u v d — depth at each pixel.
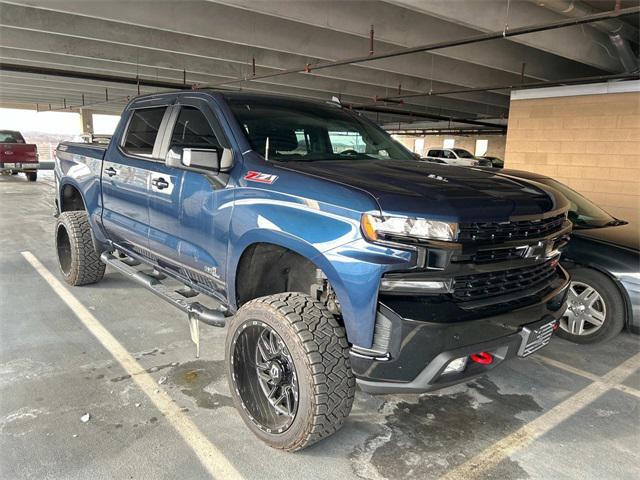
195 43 12.02
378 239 2.25
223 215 2.99
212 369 3.57
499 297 2.50
